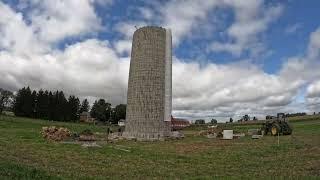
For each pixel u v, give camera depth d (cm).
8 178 1332
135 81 4378
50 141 3438
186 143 3572
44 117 14762
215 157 2497
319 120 9481
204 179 1686
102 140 3872
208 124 10694
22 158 2125
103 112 15338
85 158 2298
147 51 4366
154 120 4297
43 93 15025
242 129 6681
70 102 15550
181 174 1852
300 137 3941
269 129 4653
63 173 1645
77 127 8119
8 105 15138
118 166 2034
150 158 2402
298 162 2262
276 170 1983
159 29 4441
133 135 4253
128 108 4425
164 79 4422
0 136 3919
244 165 2173
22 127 6925
